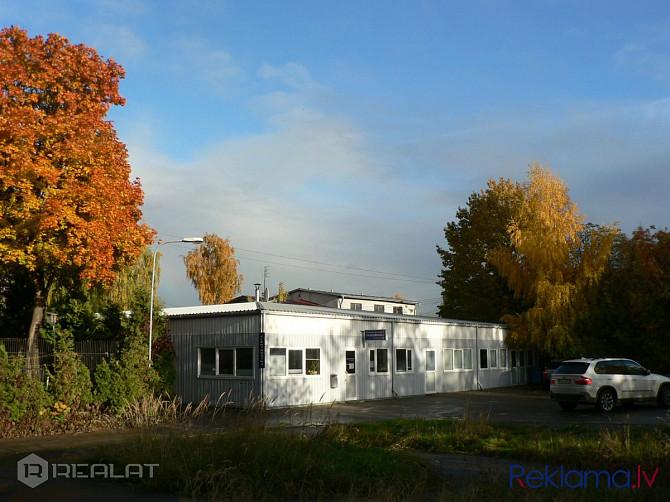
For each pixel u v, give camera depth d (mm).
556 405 27703
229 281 67938
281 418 19969
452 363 36375
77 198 21719
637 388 25031
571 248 40438
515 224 42438
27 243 21953
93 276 22266
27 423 17359
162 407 16203
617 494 9602
